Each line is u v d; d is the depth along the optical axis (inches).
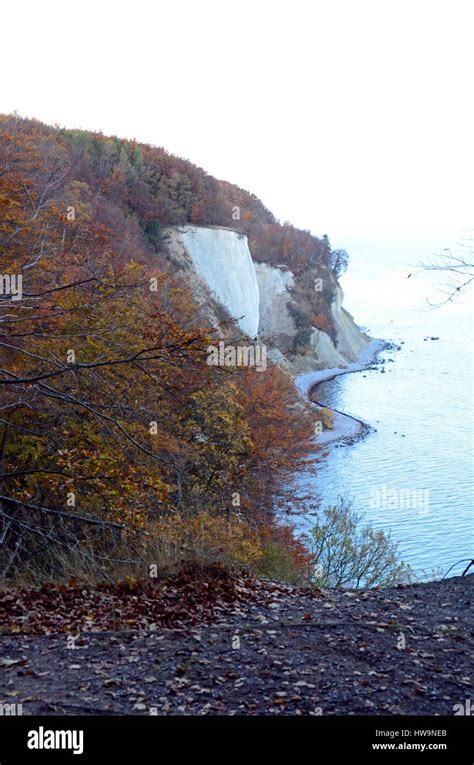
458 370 4328.3
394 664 272.8
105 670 265.7
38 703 238.1
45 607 343.6
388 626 316.5
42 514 585.6
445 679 260.4
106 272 764.0
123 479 531.5
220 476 864.9
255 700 243.4
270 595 378.6
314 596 383.2
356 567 933.8
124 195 2165.4
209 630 309.7
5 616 326.0
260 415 1079.0
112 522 525.0
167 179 2524.6
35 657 278.1
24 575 458.9
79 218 1028.5
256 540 724.7
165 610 337.1
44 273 688.4
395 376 4003.4
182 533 424.5
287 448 1098.7
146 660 275.1
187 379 749.3
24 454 596.1
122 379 641.0
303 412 1277.1
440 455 2317.9
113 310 664.4
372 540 954.7
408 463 2208.4
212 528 443.2
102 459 548.4
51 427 618.8
